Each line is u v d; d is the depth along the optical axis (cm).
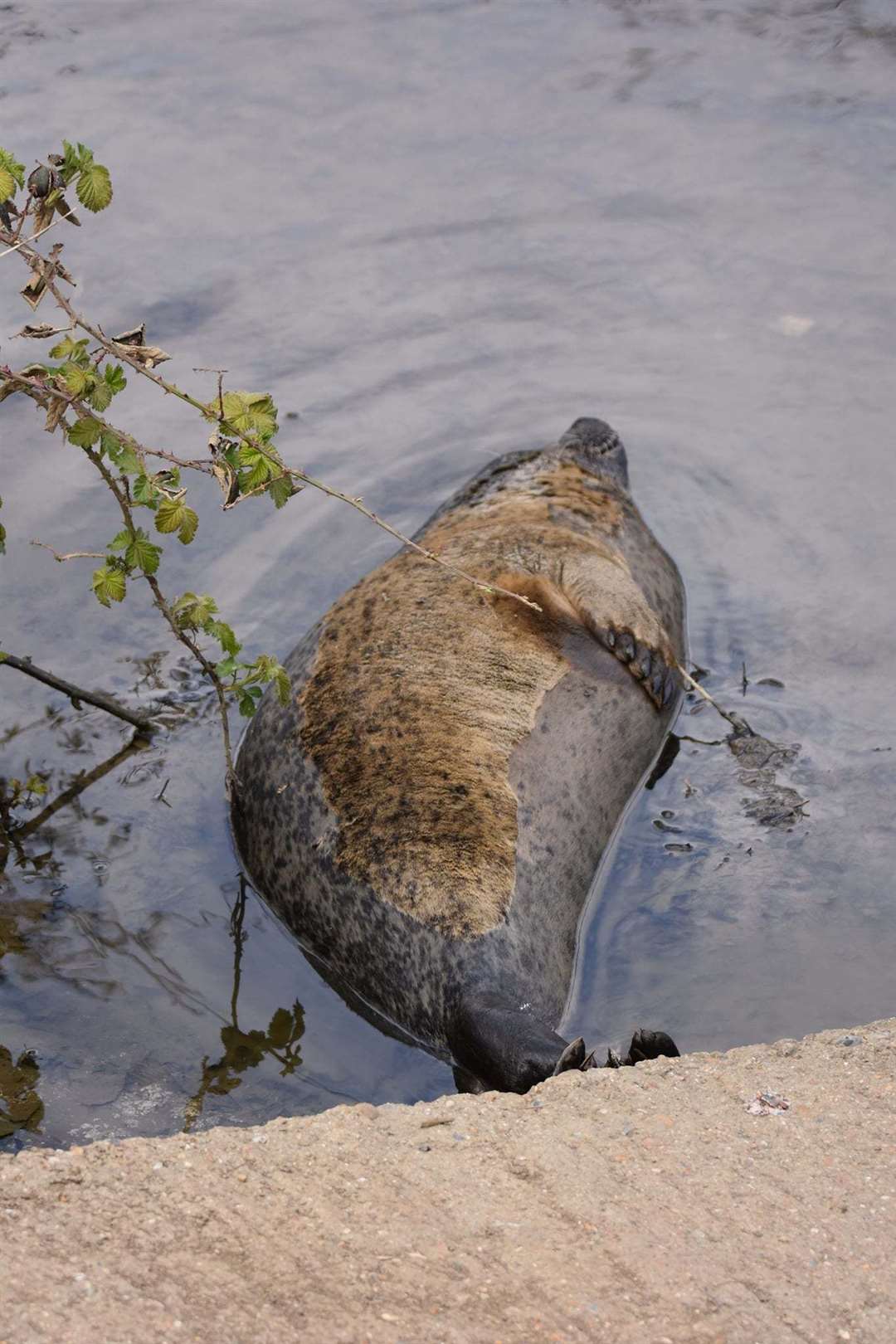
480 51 1891
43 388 784
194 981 833
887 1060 650
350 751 907
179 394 784
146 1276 508
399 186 1628
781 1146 587
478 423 1319
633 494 1228
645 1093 631
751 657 1063
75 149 783
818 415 1291
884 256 1482
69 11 2002
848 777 948
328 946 867
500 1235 534
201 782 984
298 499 1238
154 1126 717
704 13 1962
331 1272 514
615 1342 488
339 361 1386
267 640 1088
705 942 838
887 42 1855
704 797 952
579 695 972
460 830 852
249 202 1599
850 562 1132
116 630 1107
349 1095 755
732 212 1565
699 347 1389
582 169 1647
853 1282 514
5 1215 536
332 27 1961
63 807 959
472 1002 777
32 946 845
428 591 1036
